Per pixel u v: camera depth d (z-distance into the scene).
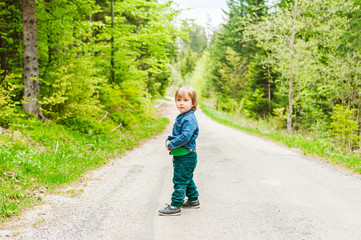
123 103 14.09
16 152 5.91
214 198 4.15
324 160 6.95
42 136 7.43
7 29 11.08
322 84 16.45
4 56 10.61
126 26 14.81
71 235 3.03
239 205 3.81
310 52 15.87
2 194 4.20
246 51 40.47
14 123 7.50
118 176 5.77
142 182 5.24
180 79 80.19
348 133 10.62
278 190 4.42
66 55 10.72
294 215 3.41
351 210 3.52
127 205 3.96
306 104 19.27
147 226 3.22
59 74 8.73
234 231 3.03
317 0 14.91
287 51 16.30
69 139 8.23
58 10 10.50
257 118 28.09
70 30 11.23
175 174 3.60
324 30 15.39
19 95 9.52
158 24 13.35
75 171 5.91
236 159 7.16
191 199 3.75
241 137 12.91
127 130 13.12
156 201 4.11
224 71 44.00
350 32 14.75
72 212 3.73
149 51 15.73
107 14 17.58
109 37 13.61
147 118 18.81
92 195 4.50
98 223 3.34
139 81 15.86
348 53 14.39
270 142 10.97
